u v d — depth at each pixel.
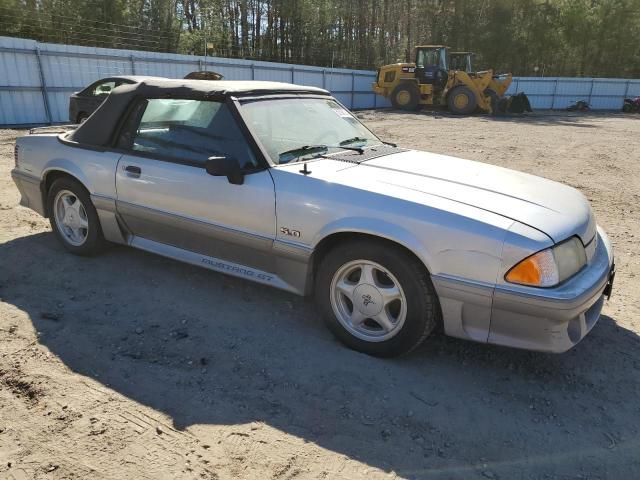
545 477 2.35
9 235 5.16
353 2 42.69
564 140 16.03
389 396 2.87
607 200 7.86
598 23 45.69
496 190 3.24
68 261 4.53
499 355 3.33
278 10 38.47
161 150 3.93
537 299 2.68
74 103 12.73
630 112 35.47
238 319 3.66
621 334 3.65
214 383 2.93
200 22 36.03
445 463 2.41
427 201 2.99
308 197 3.25
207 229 3.70
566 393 2.97
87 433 2.49
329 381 2.98
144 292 4.01
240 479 2.26
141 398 2.78
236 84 3.93
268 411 2.72
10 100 16.09
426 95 26.50
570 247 2.91
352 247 3.14
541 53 44.97
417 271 2.97
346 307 3.35
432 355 3.31
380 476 2.31
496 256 2.76
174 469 2.30
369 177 3.30
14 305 3.71
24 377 2.90
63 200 4.61
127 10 26.39
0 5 22.11
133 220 4.14
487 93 25.53
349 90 30.58
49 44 16.73
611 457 2.49
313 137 3.90
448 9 44.44
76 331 3.41
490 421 2.71
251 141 3.53
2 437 2.45
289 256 3.39
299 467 2.34
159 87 4.04
